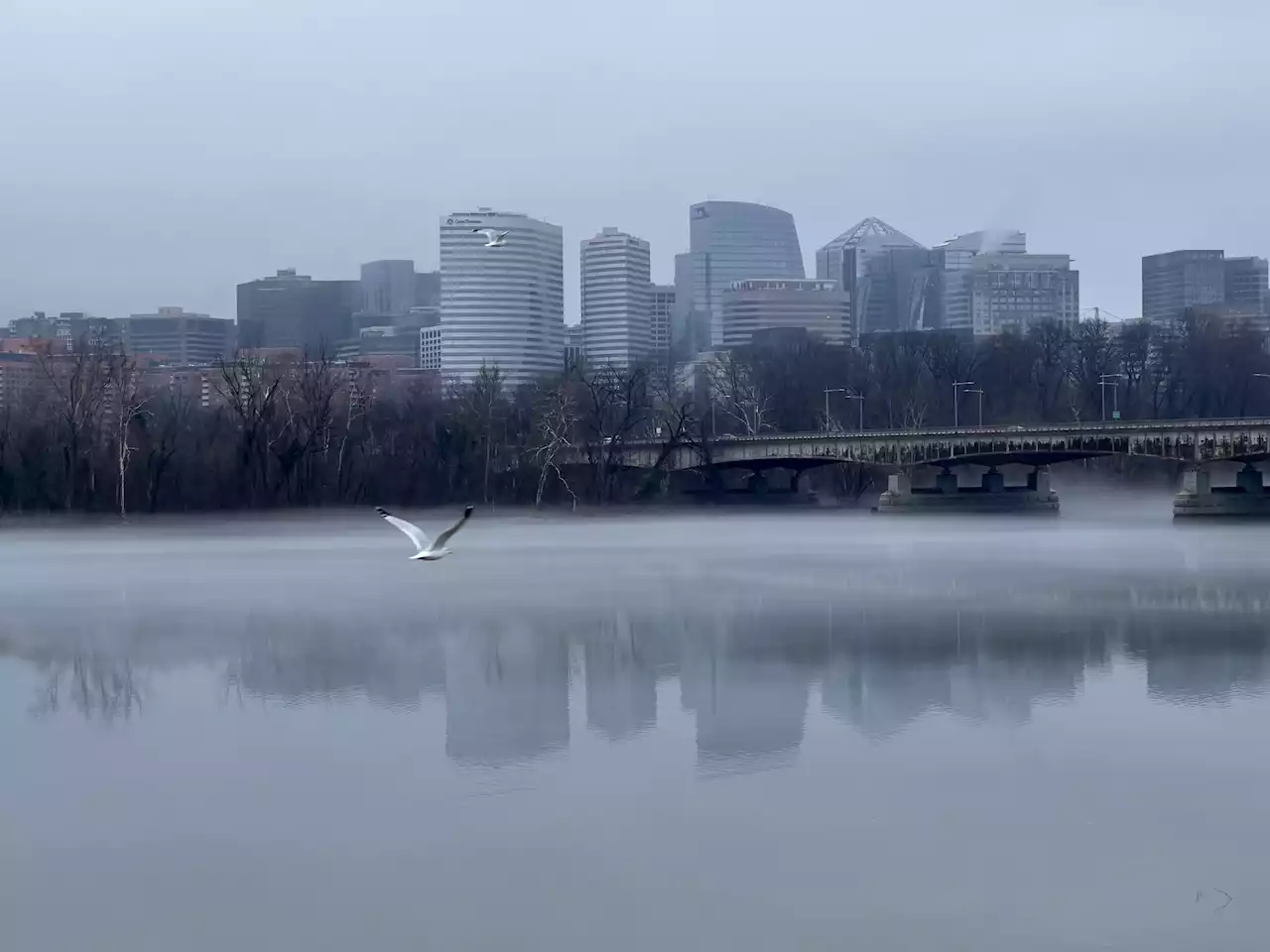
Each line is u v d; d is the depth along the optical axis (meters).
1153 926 36.44
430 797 47.34
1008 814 44.75
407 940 36.22
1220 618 85.75
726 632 81.81
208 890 39.62
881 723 56.94
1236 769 49.44
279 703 62.31
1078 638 78.06
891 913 37.38
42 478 183.00
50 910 38.16
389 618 89.12
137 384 189.25
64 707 61.84
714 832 43.47
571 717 58.78
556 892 39.09
